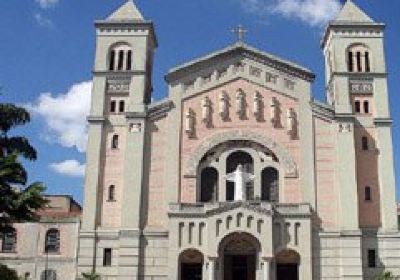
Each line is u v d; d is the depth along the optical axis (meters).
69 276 75.25
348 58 74.75
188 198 69.00
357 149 71.25
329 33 76.69
